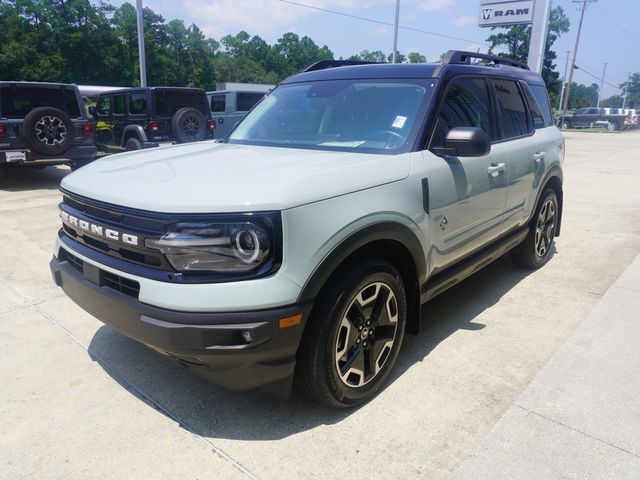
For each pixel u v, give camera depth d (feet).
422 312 13.19
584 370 10.24
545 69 175.73
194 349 7.16
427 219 9.75
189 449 8.00
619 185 34.06
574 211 25.67
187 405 9.13
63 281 9.33
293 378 8.34
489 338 11.68
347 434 8.34
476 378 9.98
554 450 7.91
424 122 10.21
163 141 38.58
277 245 7.20
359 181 8.38
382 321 9.17
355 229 8.06
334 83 12.21
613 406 9.04
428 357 10.80
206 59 266.36
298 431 8.42
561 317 12.80
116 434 8.34
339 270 8.26
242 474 7.47
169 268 7.30
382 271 8.82
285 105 12.48
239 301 7.07
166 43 246.68
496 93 13.23
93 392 9.50
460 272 11.50
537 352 11.00
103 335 11.69
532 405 9.07
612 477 7.35
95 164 10.14
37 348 11.07
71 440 8.19
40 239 19.56
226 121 48.11
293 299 7.36
